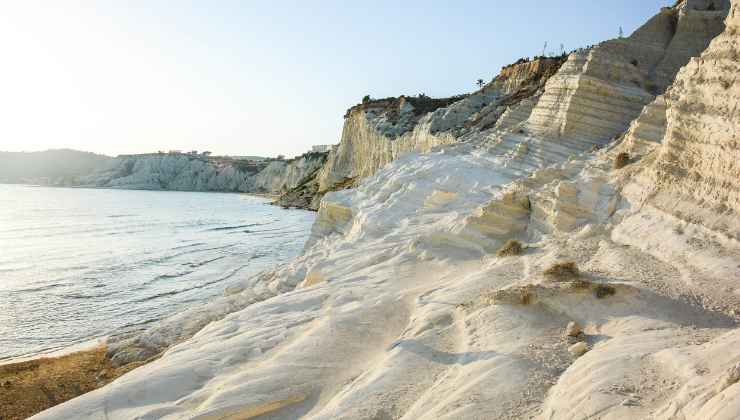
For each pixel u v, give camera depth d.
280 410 7.37
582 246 12.36
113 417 7.58
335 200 29.33
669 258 10.20
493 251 14.98
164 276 32.12
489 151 28.02
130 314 23.45
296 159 158.38
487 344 7.80
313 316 11.60
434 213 21.45
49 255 40.16
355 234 23.45
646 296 8.36
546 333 7.91
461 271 13.80
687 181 11.95
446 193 22.27
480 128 42.34
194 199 128.38
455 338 8.54
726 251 9.37
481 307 9.29
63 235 53.22
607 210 14.01
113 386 8.61
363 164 81.88
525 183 18.28
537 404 5.73
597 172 16.70
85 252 41.88
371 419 6.38
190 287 28.98
